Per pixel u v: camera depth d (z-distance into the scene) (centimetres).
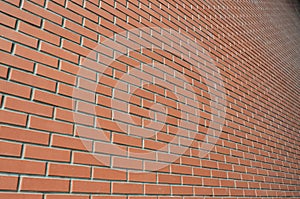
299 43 644
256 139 320
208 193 221
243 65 356
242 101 322
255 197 276
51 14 164
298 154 407
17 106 135
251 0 472
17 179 125
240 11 411
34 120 139
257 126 333
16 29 145
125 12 212
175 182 198
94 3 192
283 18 623
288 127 411
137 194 171
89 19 184
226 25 353
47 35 158
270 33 500
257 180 290
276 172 332
